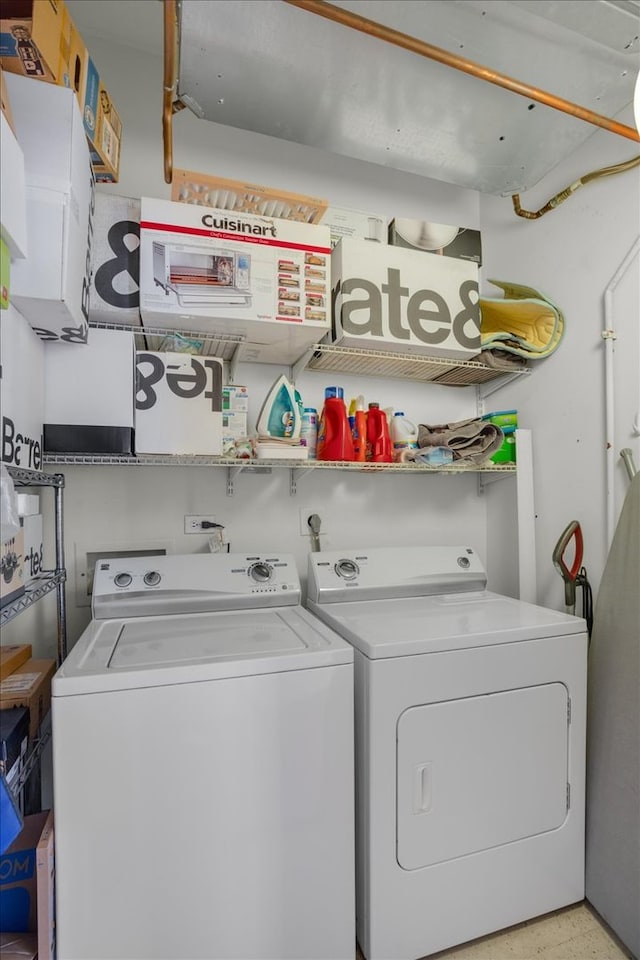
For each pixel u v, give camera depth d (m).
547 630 1.39
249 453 1.65
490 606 1.63
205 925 1.06
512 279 2.11
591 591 1.71
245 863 1.09
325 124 1.54
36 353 1.24
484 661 1.31
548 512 1.92
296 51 1.26
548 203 1.84
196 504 1.85
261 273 1.47
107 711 1.00
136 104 1.81
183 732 1.05
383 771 1.21
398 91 1.40
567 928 1.39
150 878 1.02
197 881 1.05
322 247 1.55
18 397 1.09
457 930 1.29
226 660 1.10
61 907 0.98
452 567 1.86
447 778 1.27
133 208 1.42
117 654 1.14
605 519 1.67
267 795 1.11
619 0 1.12
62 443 1.35
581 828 1.45
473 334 1.80
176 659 1.10
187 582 1.55
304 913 1.14
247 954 1.09
